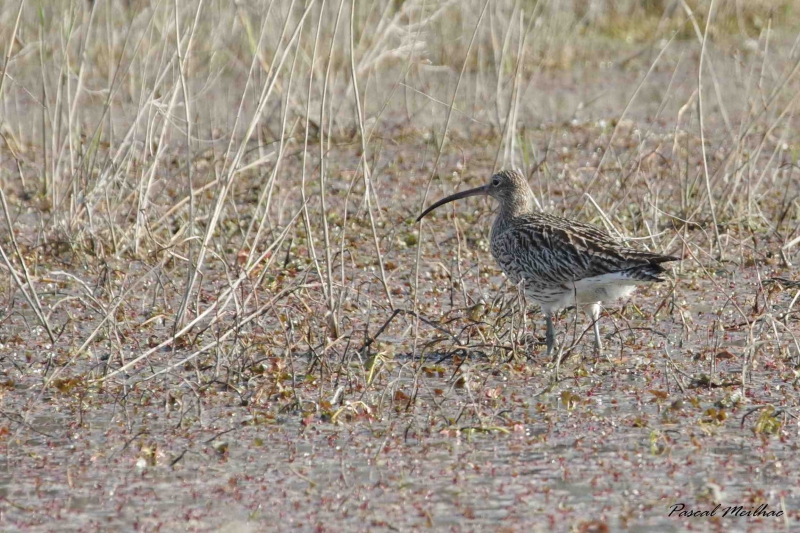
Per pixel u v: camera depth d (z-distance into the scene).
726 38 30.48
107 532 8.37
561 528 8.30
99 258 15.89
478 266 15.34
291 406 10.91
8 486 9.23
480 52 23.56
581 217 17.34
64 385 11.54
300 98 22.05
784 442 9.86
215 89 25.56
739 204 17.38
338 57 24.30
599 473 9.30
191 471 9.51
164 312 13.90
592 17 29.69
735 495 8.81
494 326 12.82
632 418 10.52
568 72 29.42
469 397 11.16
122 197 17.98
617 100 26.92
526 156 18.91
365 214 18.41
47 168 19.27
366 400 11.12
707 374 11.59
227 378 11.66
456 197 14.67
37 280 14.99
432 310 14.09
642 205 17.28
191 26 16.50
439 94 25.70
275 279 15.23
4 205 13.04
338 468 9.52
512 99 17.94
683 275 15.16
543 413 10.71
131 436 10.32
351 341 12.85
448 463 9.57
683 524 8.36
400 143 23.39
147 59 17.25
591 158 21.80
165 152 21.61
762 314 12.70
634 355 12.39
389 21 22.30
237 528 8.40
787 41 29.80
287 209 18.91
